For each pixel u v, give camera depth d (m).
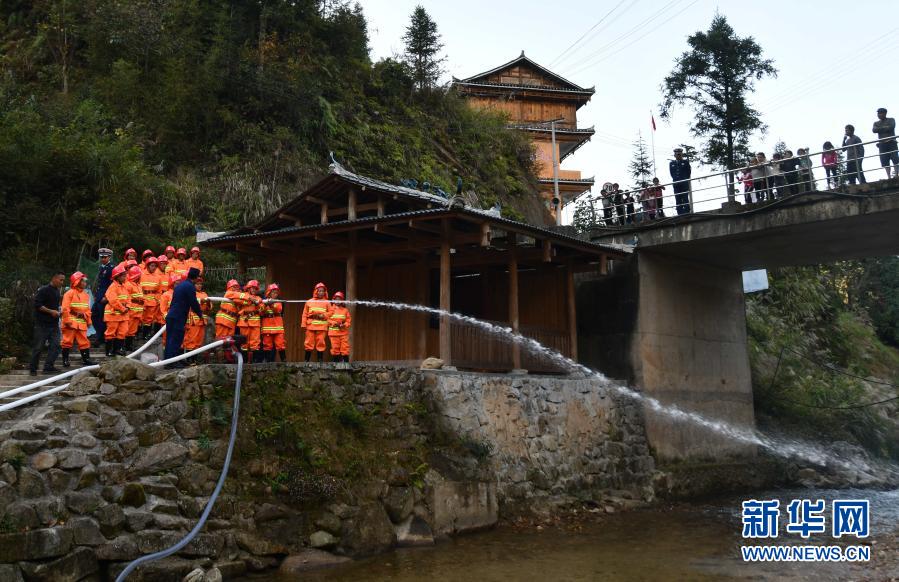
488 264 18.78
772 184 19.98
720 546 12.63
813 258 21.94
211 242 17.12
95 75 25.94
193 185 23.20
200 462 9.74
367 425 12.26
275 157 25.67
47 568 7.68
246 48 28.52
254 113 27.09
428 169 31.53
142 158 23.16
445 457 13.03
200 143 25.44
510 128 41.28
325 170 27.05
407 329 17.42
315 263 18.39
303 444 10.93
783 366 29.03
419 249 15.93
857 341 35.19
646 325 19.86
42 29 26.75
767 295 33.56
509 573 10.20
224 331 13.18
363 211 17.47
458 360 15.39
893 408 29.89
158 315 14.27
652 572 10.62
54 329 12.43
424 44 37.94
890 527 14.81
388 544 11.08
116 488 8.73
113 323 12.96
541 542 12.42
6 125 20.06
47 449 8.34
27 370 12.95
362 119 31.14
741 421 22.66
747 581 10.19
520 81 49.25
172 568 8.62
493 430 14.40
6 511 7.61
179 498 9.27
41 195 19.50
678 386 20.47
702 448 20.67
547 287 19.34
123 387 9.43
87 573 8.08
